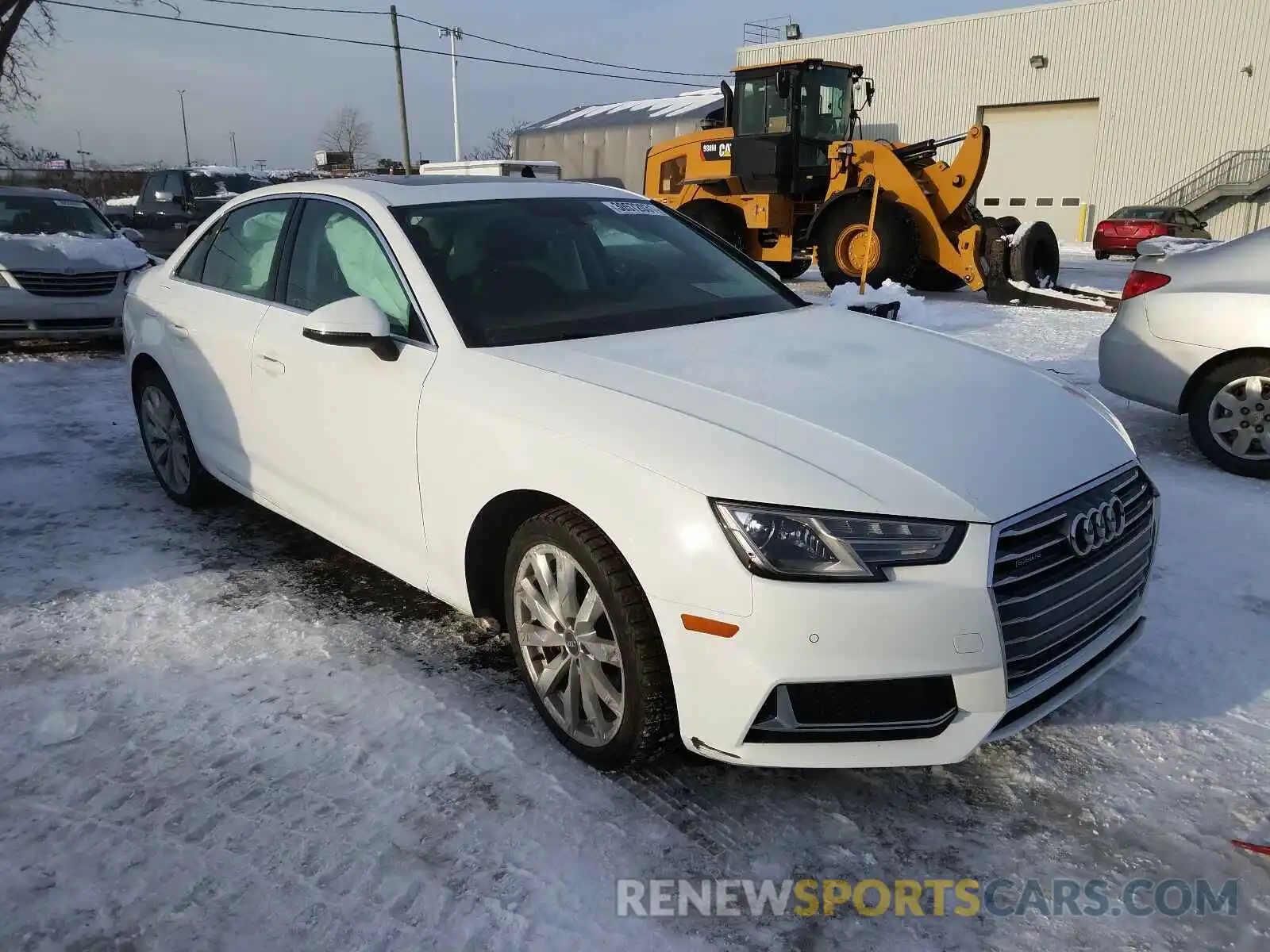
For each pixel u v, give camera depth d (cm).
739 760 220
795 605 207
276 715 281
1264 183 2691
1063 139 3116
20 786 249
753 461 219
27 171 3167
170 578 379
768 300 358
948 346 312
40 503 466
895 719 218
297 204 374
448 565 288
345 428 319
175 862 222
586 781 251
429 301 300
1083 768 255
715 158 1432
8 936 201
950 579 209
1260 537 407
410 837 230
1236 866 220
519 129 3162
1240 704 283
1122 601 258
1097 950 198
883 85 3491
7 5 2041
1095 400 291
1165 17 2833
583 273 337
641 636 230
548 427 248
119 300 873
